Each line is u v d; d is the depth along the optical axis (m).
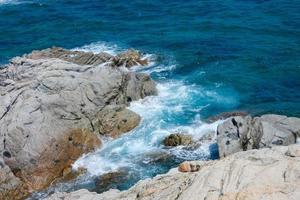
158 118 41.69
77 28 60.53
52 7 67.19
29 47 56.78
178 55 52.22
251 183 20.47
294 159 21.72
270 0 62.03
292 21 56.34
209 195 20.70
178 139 38.44
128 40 56.44
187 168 25.77
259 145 34.91
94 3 67.25
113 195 27.27
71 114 39.16
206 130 39.75
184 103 43.72
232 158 23.48
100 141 39.34
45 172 36.75
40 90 39.81
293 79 46.28
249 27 56.03
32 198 35.41
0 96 40.75
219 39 54.53
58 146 37.62
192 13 61.03
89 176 36.59
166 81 47.53
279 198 19.50
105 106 40.94
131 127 40.62
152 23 59.88
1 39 59.16
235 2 62.62
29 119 37.53
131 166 36.94
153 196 23.30
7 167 36.66
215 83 46.62
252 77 47.06
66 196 29.36
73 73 41.50
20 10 66.81
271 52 50.88
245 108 42.56
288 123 36.34
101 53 50.81
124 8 64.62
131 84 43.88
